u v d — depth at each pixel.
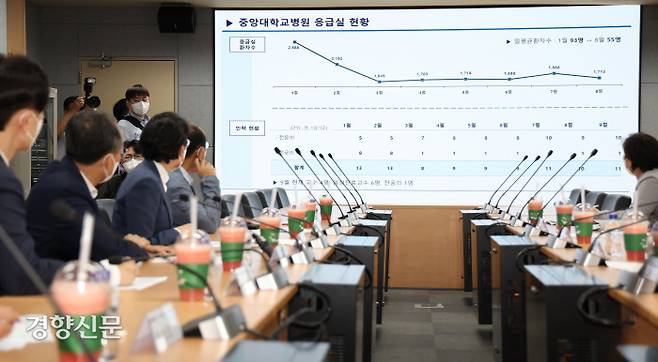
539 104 6.40
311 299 2.15
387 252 5.48
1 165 1.81
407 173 6.50
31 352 1.25
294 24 6.58
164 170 3.06
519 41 6.40
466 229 5.62
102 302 1.18
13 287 1.76
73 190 2.27
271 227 3.01
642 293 2.04
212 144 6.73
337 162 6.56
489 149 6.44
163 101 6.86
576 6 6.36
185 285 1.72
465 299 5.64
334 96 6.55
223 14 6.68
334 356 2.15
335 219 4.80
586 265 2.65
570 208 4.04
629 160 4.03
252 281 1.92
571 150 6.38
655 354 1.38
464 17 6.42
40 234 2.24
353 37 6.52
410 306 5.36
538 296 2.38
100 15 6.88
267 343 1.33
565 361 2.23
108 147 2.32
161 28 6.66
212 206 3.71
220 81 6.68
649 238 2.88
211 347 1.32
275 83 6.61
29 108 1.83
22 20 5.36
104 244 2.29
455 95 6.45
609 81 6.35
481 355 3.97
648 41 6.35
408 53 6.48
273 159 6.62
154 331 1.29
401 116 6.50
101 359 1.18
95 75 6.89
